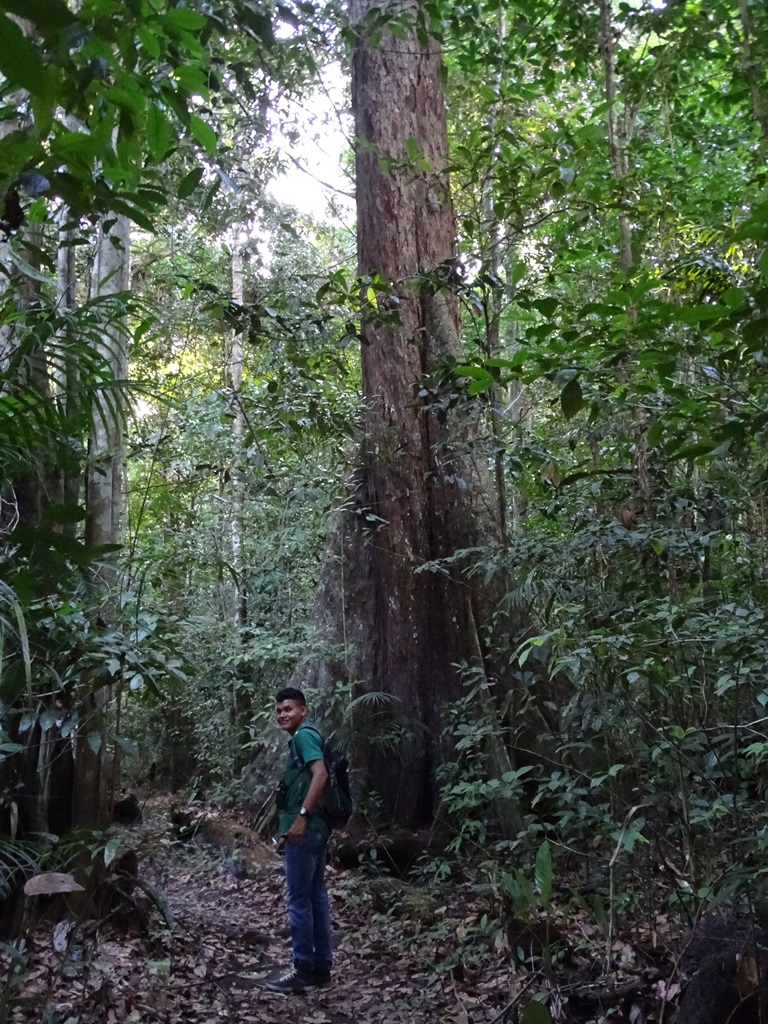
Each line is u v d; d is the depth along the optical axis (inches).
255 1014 146.9
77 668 134.4
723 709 149.5
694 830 138.1
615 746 161.3
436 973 159.6
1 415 103.5
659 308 113.9
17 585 91.3
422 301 286.5
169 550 297.9
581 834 164.9
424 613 261.3
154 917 177.3
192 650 305.9
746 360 124.1
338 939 185.3
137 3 74.9
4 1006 118.0
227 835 248.8
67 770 178.4
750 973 108.5
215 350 385.7
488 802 222.8
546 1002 128.2
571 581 166.9
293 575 327.3
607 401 165.5
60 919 158.7
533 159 221.8
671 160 262.4
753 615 131.3
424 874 219.9
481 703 221.5
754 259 188.2
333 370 263.6
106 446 187.8
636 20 243.0
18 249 134.1
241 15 118.1
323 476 279.1
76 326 114.0
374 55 296.2
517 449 207.3
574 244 240.4
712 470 182.4
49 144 82.4
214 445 296.7
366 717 254.1
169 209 329.1
